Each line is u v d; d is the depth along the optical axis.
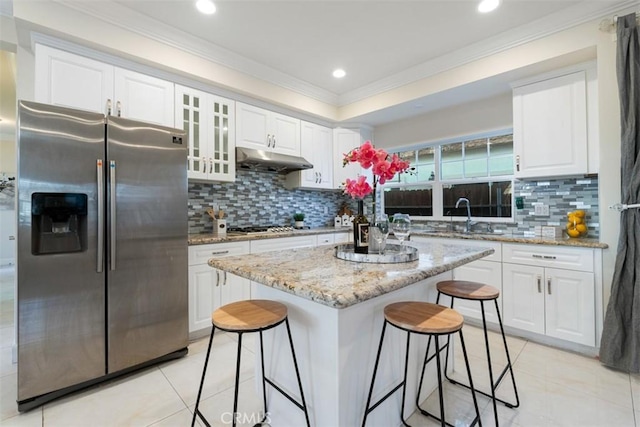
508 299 2.64
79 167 1.81
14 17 1.91
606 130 2.18
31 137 1.67
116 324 1.96
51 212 1.73
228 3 2.20
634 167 1.99
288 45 2.76
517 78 2.75
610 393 1.80
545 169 2.61
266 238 3.08
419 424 1.58
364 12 2.30
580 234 2.58
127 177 1.99
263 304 1.46
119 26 2.29
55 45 2.11
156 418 1.62
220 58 2.86
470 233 3.25
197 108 2.86
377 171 1.71
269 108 3.46
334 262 1.52
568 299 2.33
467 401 1.76
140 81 2.49
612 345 2.04
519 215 3.12
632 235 2.00
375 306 1.42
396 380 1.55
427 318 1.27
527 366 2.12
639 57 2.02
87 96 2.23
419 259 1.59
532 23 2.43
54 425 1.57
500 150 3.34
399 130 4.12
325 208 4.53
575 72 2.47
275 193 3.93
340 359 1.23
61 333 1.77
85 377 1.85
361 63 3.12
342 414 1.24
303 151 3.82
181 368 2.13
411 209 4.14
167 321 2.20
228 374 2.06
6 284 4.59
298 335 1.42
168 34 2.51
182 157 2.29
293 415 1.47
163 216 2.17
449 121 3.62
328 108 3.97
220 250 2.73
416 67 3.19
